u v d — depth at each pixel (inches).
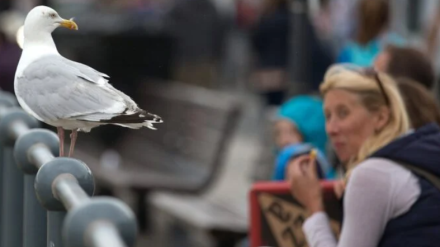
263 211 388.5
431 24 853.2
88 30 883.4
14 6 996.6
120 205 190.4
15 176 348.2
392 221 321.4
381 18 641.0
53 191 237.3
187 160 699.4
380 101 350.6
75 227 187.6
